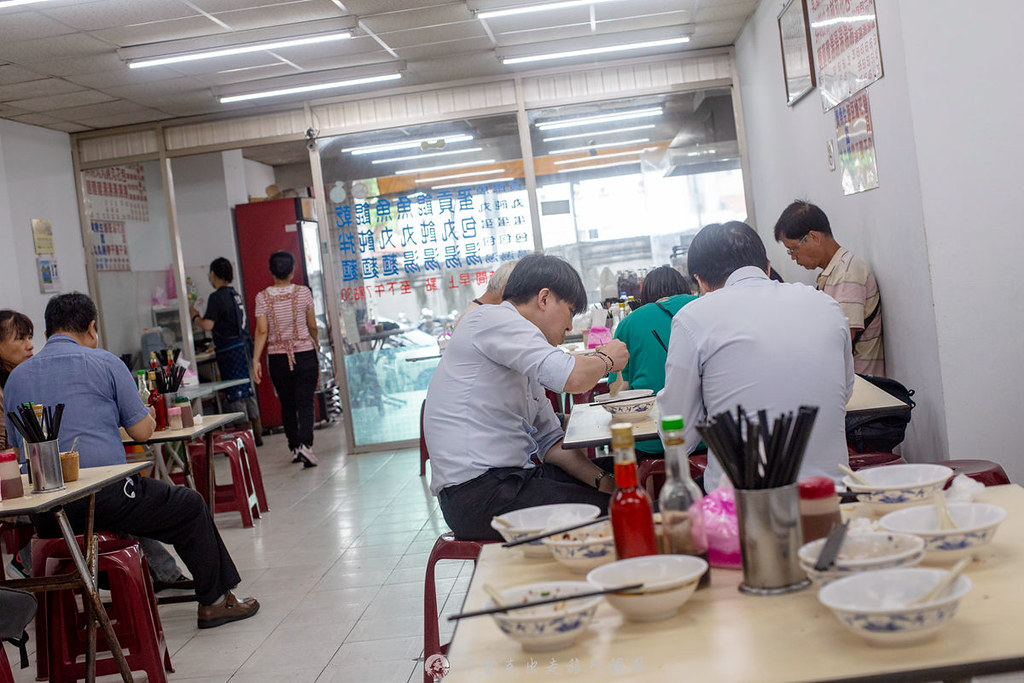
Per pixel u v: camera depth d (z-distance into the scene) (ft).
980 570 4.54
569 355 8.71
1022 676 7.42
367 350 25.90
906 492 5.34
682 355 7.19
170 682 10.94
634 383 11.76
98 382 12.10
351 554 15.92
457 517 8.77
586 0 19.15
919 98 12.14
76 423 11.87
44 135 24.97
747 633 4.15
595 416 10.82
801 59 17.39
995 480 9.01
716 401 7.04
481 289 25.53
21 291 23.25
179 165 33.04
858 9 13.76
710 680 3.75
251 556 16.49
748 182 24.72
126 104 23.59
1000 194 12.10
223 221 32.94
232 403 29.96
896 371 14.16
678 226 25.11
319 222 25.61
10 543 15.44
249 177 36.19
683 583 4.33
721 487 5.31
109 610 11.97
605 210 25.23
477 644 4.48
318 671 10.80
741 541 4.66
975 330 12.20
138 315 26.68
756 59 21.90
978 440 12.23
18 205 23.54
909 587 4.08
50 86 21.15
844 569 4.35
